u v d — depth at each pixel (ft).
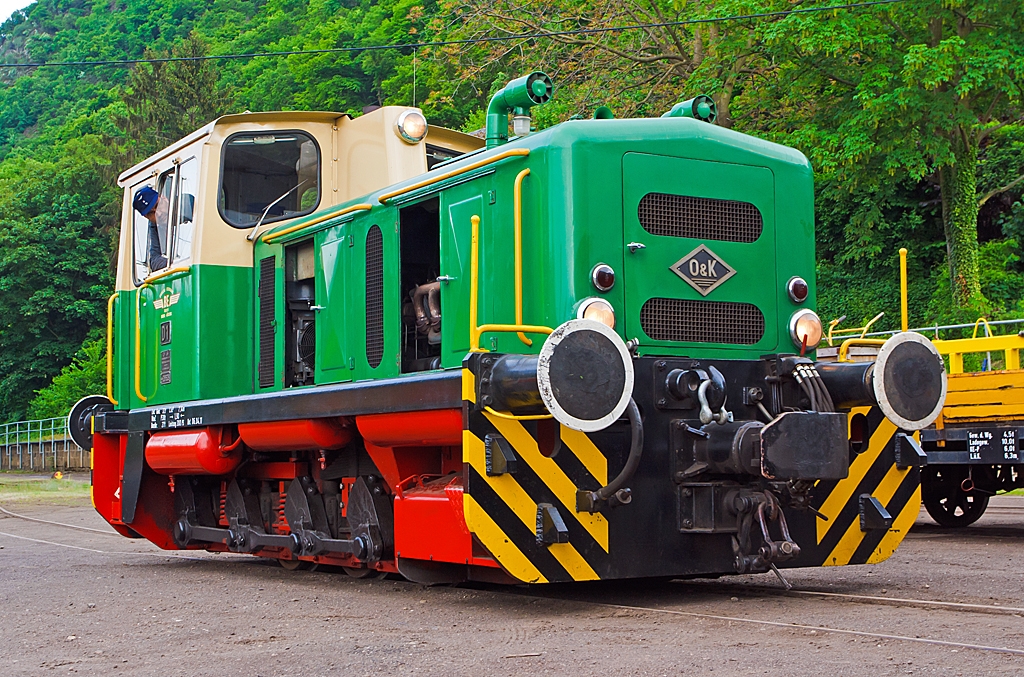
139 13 338.13
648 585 20.44
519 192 18.02
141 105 157.89
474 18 68.85
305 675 12.81
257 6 296.92
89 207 168.14
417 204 21.36
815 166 60.59
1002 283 72.59
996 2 53.21
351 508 21.66
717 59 60.34
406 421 18.65
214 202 25.57
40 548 32.24
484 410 16.38
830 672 12.05
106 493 29.50
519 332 17.89
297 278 24.82
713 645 13.78
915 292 76.18
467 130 105.09
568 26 68.85
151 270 28.12
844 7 53.42
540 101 20.71
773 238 19.74
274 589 21.50
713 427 17.37
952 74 53.16
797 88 59.57
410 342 21.58
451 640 14.79
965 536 31.19
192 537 27.30
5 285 156.87
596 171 18.19
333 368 23.07
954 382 30.99
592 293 17.89
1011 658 12.66
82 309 159.33
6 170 220.23
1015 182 73.67
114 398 30.01
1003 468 32.73
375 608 18.21
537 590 19.94
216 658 14.06
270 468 25.38
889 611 16.42
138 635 16.10
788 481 16.89
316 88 155.22
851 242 79.92
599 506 16.79
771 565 17.63
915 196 79.15
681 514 17.53
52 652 14.87
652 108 66.54
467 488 16.14
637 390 17.38
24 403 158.10
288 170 26.07
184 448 25.23
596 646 13.98
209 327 25.26
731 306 19.11
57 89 338.75
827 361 19.29
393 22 150.20
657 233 18.61
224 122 25.63
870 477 19.17
